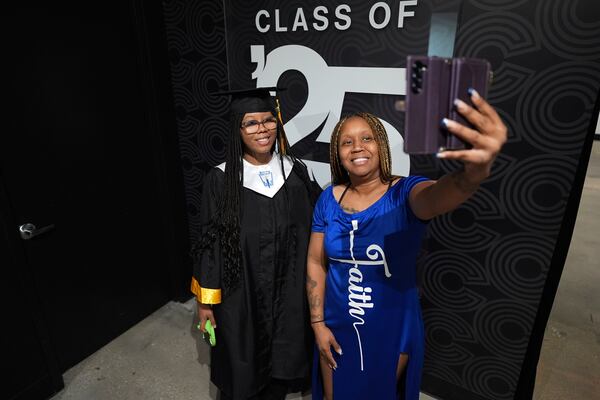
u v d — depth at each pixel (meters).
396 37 1.49
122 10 1.99
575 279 2.89
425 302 1.78
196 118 2.28
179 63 2.20
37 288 1.87
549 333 2.30
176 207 2.52
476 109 0.73
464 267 1.63
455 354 1.79
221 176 1.48
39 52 1.69
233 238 1.44
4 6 1.55
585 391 1.88
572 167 1.31
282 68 1.83
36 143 1.75
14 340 1.75
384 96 1.60
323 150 1.85
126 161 2.19
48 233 1.87
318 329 1.43
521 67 1.30
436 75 0.70
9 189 1.67
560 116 1.28
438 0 1.37
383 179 1.24
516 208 1.45
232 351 1.59
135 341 2.34
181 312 2.63
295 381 1.93
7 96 1.61
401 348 1.30
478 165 0.74
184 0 2.02
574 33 1.19
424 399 1.93
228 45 1.97
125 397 1.94
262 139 1.40
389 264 1.21
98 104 1.98
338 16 1.59
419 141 0.72
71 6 1.78
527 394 1.67
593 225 3.76
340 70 1.67
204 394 1.95
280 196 1.51
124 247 2.29
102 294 2.22
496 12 1.29
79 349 2.15
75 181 1.95
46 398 1.92
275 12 1.75
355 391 1.42
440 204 0.95
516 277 1.53
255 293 1.54
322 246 1.40
